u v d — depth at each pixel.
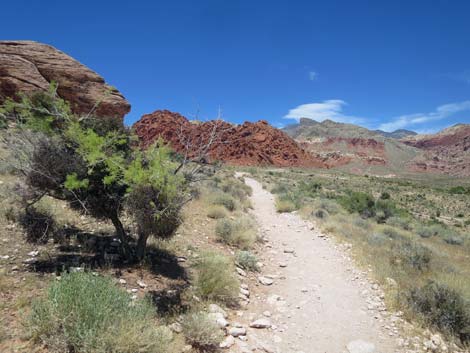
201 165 5.55
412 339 5.16
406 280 7.56
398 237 14.05
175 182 5.09
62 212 7.22
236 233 9.38
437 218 43.22
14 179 8.15
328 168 173.62
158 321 4.15
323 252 10.00
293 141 182.62
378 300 6.57
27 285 4.19
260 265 8.07
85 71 31.08
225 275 5.78
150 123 92.56
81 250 5.77
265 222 14.50
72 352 3.14
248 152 145.00
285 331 5.07
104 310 3.40
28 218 5.52
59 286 3.55
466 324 5.52
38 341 3.21
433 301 5.96
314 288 7.04
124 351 3.12
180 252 7.20
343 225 13.91
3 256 4.93
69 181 4.57
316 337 5.02
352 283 7.46
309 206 18.78
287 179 71.31
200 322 4.12
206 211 11.99
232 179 33.78
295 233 12.59
